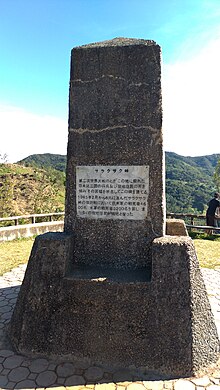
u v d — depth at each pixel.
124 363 2.53
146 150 2.94
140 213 2.97
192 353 2.45
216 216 8.41
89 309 2.67
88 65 3.07
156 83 2.91
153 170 2.93
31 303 2.79
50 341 2.68
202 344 2.53
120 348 2.56
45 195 12.65
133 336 2.56
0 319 3.39
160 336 2.51
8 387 2.29
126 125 2.98
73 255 3.10
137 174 2.96
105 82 3.03
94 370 2.49
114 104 3.01
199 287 2.66
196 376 2.41
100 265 3.06
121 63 2.99
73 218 3.14
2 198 11.73
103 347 2.59
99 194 3.06
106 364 2.55
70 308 2.70
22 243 7.20
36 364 2.57
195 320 2.53
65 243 2.86
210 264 5.62
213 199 8.55
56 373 2.45
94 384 2.32
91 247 3.10
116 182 3.01
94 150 3.06
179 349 2.46
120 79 2.99
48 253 2.85
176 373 2.43
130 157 2.97
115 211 3.03
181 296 2.55
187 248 2.64
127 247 3.01
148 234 2.96
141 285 2.60
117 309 2.62
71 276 2.79
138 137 2.95
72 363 2.58
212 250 6.67
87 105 3.08
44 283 2.79
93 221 3.09
